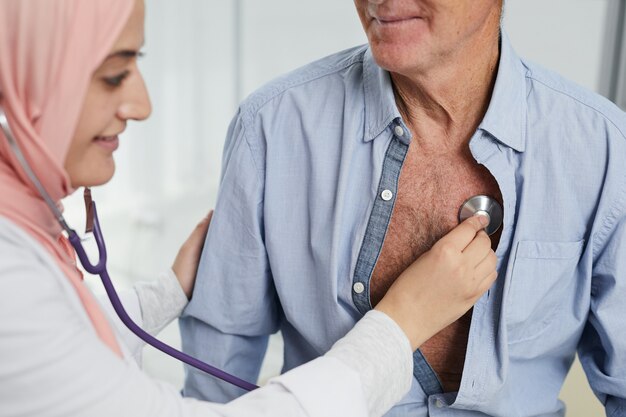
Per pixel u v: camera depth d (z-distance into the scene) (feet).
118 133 2.68
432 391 3.67
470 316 3.51
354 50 3.81
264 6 8.30
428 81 3.20
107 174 2.75
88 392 2.32
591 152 3.34
